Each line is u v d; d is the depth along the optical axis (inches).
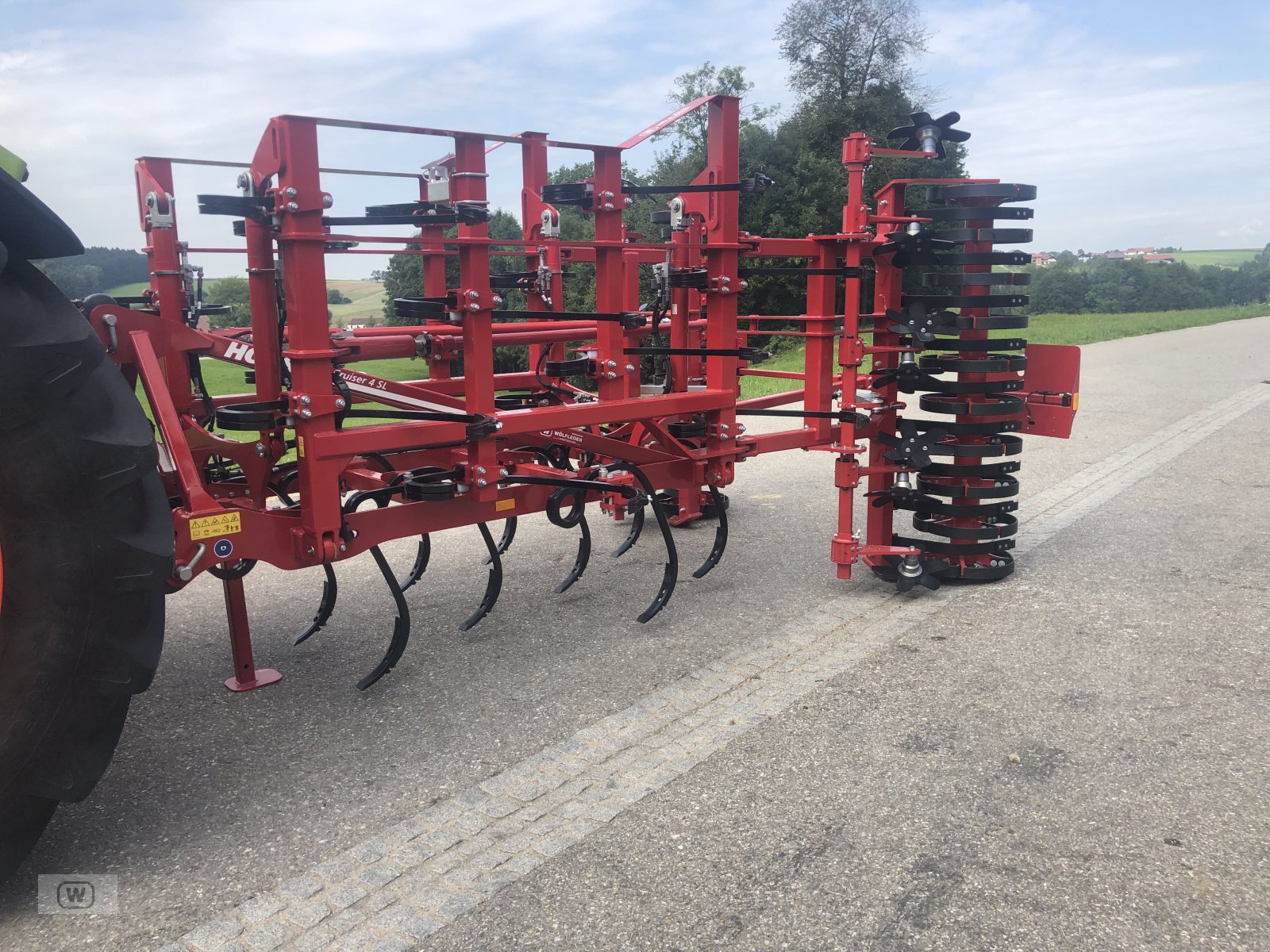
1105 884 96.7
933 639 167.3
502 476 150.3
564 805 115.5
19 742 93.4
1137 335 1097.4
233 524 127.3
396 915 95.0
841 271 180.5
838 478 191.6
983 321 182.5
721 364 179.0
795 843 105.6
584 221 1202.6
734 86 1556.3
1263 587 188.5
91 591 95.7
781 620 180.5
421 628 180.9
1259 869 98.4
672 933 91.1
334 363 151.2
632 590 201.2
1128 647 160.2
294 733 136.9
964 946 88.0
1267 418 407.5
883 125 1461.6
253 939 92.0
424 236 196.1
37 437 91.7
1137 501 265.0
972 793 115.1
